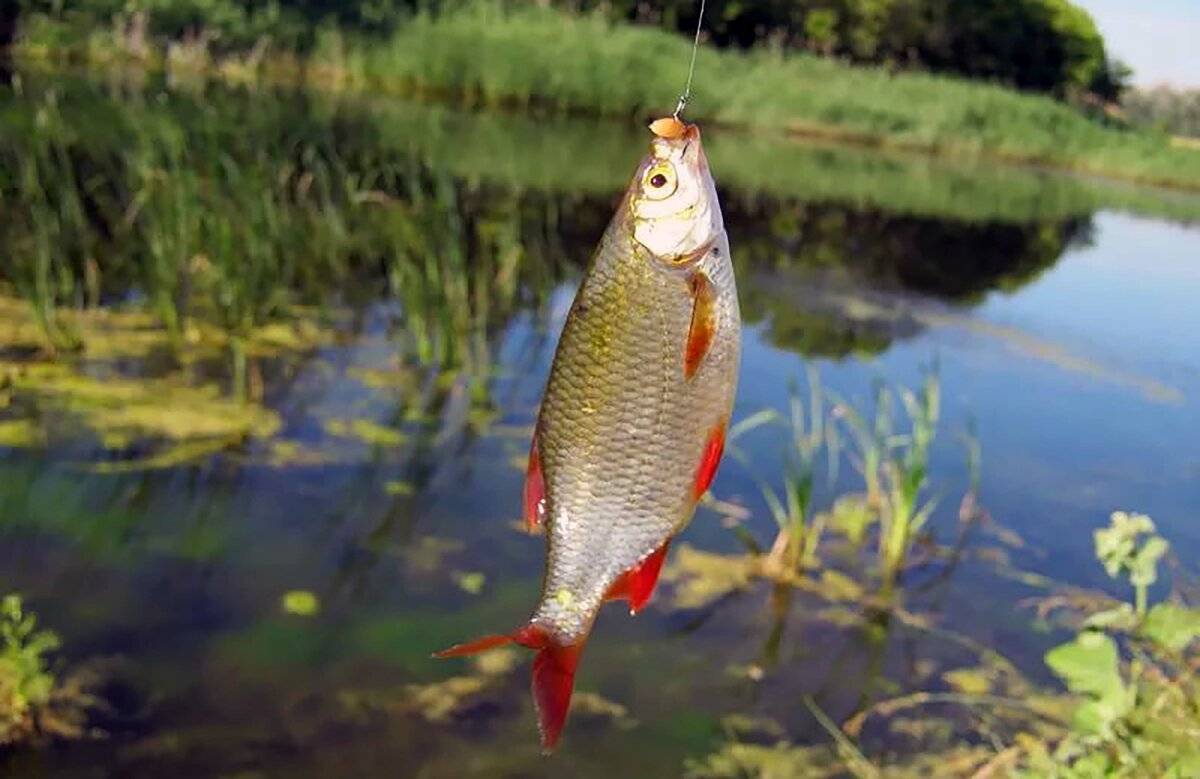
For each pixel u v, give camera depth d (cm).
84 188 168
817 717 77
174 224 139
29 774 65
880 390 135
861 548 100
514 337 140
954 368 158
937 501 112
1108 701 63
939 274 220
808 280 198
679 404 37
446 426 113
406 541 92
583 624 37
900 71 528
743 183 291
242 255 143
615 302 37
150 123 221
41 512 89
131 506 91
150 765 66
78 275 137
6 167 168
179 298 133
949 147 447
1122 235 314
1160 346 186
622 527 38
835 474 114
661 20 477
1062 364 167
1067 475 123
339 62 358
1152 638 67
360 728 71
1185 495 121
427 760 69
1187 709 66
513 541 94
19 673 69
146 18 331
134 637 77
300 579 85
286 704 72
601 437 37
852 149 412
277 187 184
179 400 109
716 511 104
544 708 36
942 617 91
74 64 308
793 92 426
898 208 292
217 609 81
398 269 143
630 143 327
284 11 362
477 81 369
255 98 291
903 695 81
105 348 118
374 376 122
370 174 197
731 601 90
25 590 80
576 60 379
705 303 36
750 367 147
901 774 72
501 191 222
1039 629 91
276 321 133
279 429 107
